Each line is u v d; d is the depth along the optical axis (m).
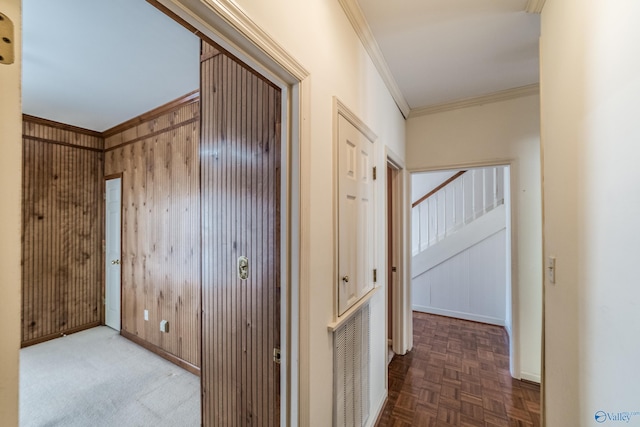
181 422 1.90
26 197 3.11
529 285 2.41
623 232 0.76
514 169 2.52
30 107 2.85
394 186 2.91
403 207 2.90
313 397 1.13
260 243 1.33
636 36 0.70
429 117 2.89
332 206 1.29
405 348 2.88
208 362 1.56
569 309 1.13
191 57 1.98
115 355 2.84
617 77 0.79
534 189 2.44
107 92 2.54
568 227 1.14
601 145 0.88
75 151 3.46
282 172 1.09
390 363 2.68
